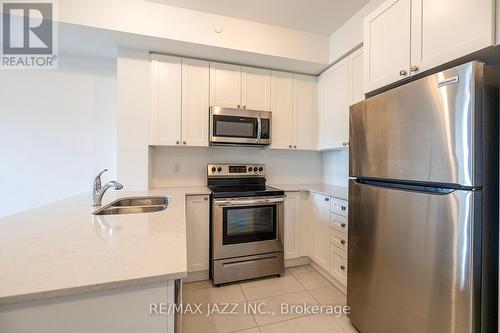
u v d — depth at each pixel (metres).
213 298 2.01
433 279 1.06
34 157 2.43
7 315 0.58
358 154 1.52
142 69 2.27
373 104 1.40
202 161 2.76
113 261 0.72
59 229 1.03
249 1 2.01
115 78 2.58
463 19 1.11
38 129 2.44
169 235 0.96
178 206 1.57
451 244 1.00
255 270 2.33
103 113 2.57
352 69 2.27
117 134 2.22
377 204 1.37
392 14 1.49
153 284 0.68
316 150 2.98
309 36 2.49
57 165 2.48
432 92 1.06
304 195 2.61
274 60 2.47
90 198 1.88
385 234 1.31
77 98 2.51
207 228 2.29
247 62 2.53
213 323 1.69
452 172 0.99
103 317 0.64
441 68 1.25
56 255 0.76
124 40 2.09
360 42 2.12
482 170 0.94
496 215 0.97
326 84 2.69
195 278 2.29
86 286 0.60
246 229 2.32
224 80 2.51
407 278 1.18
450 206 1.00
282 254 2.42
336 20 2.28
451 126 0.99
